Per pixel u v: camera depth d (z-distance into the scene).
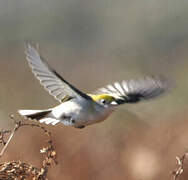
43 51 31.02
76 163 12.73
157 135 13.78
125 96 9.42
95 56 30.02
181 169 8.25
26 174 7.73
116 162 12.92
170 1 34.00
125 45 32.72
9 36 33.25
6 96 19.50
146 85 9.55
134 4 35.56
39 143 13.23
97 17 36.19
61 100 8.95
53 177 12.06
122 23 35.38
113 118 15.63
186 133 13.70
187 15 33.19
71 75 25.05
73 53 31.11
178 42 32.06
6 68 23.67
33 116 8.86
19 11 35.12
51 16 35.38
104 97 9.00
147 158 12.88
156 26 33.66
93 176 12.62
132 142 13.62
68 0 36.47
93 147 13.32
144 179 12.66
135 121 15.73
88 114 8.81
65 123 8.84
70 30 35.31
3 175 7.68
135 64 26.39
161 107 16.94
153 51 30.44
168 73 23.78
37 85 20.84
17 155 12.72
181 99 17.78
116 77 23.72
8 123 16.19
